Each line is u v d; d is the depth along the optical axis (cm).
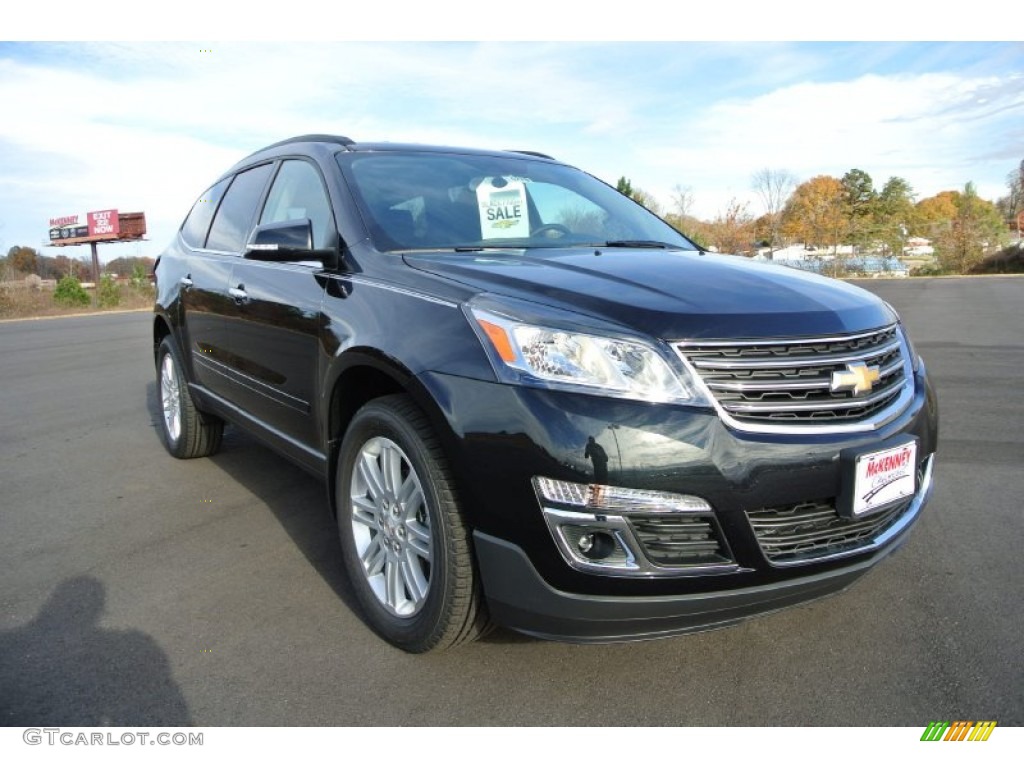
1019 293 2134
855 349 239
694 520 213
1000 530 358
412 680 246
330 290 302
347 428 287
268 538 368
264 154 433
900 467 239
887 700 231
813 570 226
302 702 235
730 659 256
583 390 212
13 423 645
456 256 291
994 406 634
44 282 2964
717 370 218
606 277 255
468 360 228
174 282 485
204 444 497
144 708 232
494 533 222
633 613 213
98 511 409
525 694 238
